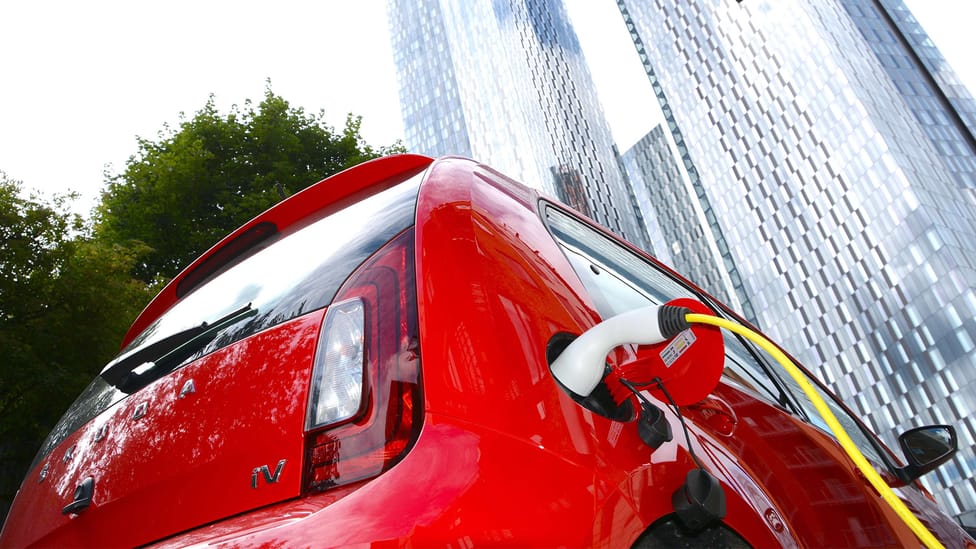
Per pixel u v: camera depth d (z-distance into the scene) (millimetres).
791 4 88688
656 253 114875
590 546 856
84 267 10109
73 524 1169
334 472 890
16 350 8656
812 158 84000
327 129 16703
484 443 873
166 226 13727
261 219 1643
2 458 9242
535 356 1019
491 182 1498
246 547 776
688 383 1052
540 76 111062
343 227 1345
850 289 77938
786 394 1897
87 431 1315
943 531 1909
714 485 957
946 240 70688
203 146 14938
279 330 1104
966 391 67062
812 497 1390
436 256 1073
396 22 126375
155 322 1688
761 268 87750
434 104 113250
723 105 95750
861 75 85188
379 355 969
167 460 1077
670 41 106000
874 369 74688
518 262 1184
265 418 996
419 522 767
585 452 943
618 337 992
